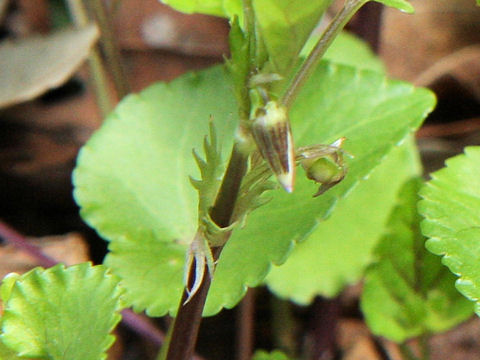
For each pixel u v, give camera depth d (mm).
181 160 174
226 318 247
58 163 283
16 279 143
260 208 154
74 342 136
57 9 321
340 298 223
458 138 294
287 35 118
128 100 180
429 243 150
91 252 267
